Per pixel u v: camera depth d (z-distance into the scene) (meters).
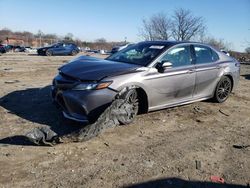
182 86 6.84
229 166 4.75
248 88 10.70
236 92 9.62
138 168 4.51
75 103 5.61
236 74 8.16
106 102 5.68
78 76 5.79
